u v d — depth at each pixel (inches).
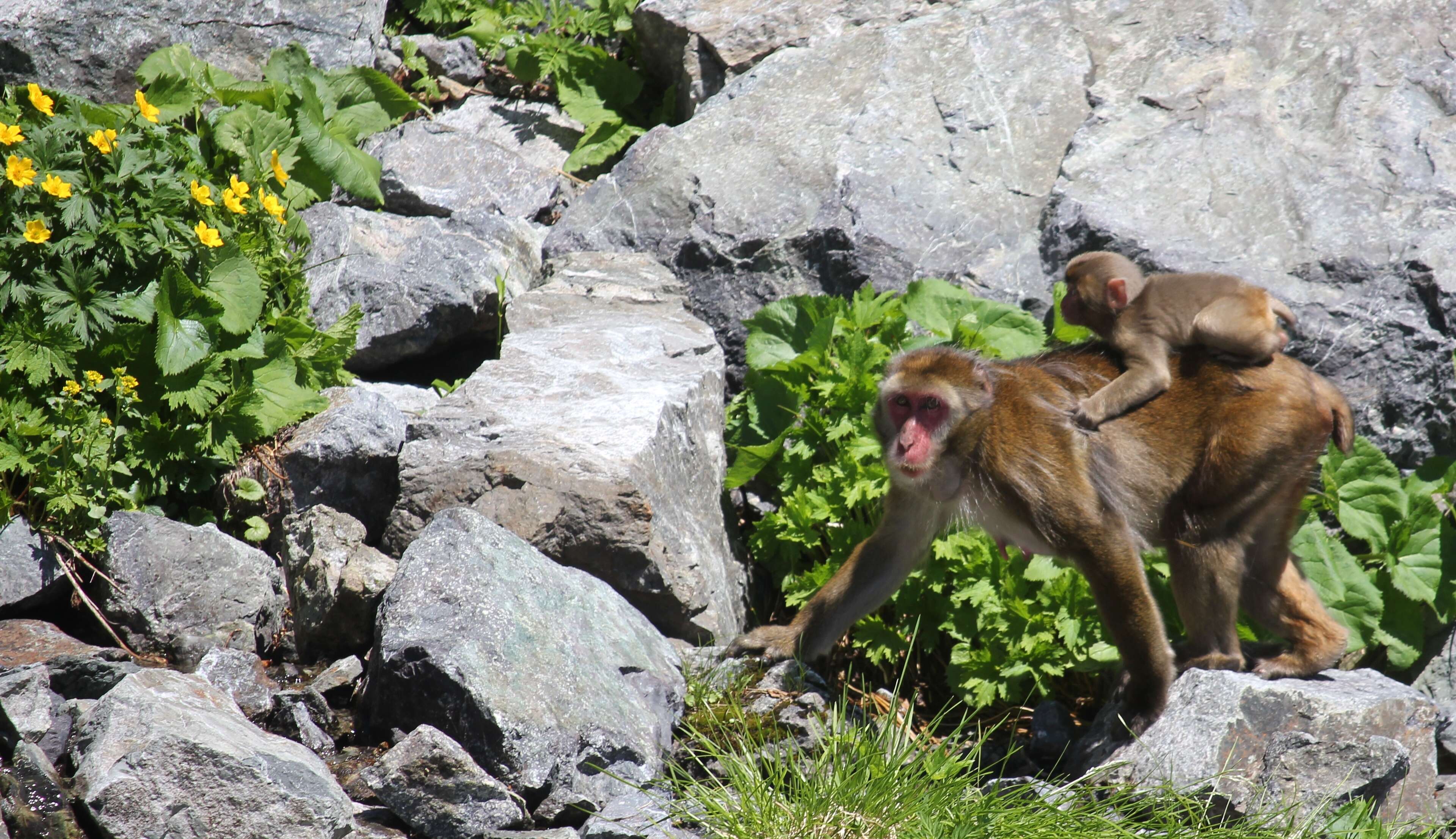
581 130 995.9
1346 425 583.5
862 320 722.8
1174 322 577.6
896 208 794.2
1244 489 560.4
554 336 730.8
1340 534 698.2
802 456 701.9
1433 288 688.4
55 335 575.8
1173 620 663.1
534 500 599.5
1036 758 612.1
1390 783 504.7
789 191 820.0
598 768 494.9
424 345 772.6
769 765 502.9
